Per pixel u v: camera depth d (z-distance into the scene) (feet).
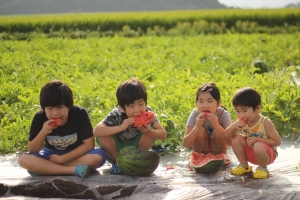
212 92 16.97
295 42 57.00
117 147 17.51
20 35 97.04
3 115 25.63
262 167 16.31
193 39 69.92
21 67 36.94
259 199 14.42
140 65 37.91
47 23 108.37
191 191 14.92
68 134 16.96
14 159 19.69
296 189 14.96
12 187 16.10
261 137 16.55
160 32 105.29
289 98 23.66
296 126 22.47
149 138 17.42
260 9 134.00
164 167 18.15
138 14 128.98
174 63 42.45
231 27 114.11
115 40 66.69
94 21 112.78
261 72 39.37
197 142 17.67
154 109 22.70
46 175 16.75
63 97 16.08
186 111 22.50
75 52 50.29
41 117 16.99
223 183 15.74
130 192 15.55
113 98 25.05
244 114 16.26
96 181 16.06
